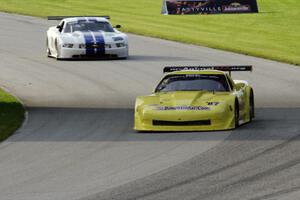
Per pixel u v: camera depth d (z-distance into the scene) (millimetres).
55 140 57375
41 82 96750
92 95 86000
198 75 64812
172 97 61812
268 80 98188
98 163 48125
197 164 46469
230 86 63781
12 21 170875
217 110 59469
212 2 186750
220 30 160000
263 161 46562
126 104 78812
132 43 139000
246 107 64812
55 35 117875
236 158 47781
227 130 59406
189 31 157250
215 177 42656
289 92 87250
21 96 85875
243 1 188250
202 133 58312
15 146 55062
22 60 117562
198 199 37844
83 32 117250
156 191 39875
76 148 53719
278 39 147625
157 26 164750
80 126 64625
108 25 119812
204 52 127188
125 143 55250
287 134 56531
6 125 65188
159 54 124125
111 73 103562
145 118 60344
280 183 40656
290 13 188500
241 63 114000
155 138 56938
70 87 92438
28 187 42062
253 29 162500
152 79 97812
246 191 39094
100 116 70500
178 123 59625
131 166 46812
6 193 40844
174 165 46438
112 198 38719
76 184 42438
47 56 122000
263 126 61594
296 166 44750
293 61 117812
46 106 78062
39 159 50062
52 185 42375
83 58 116000
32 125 65500
